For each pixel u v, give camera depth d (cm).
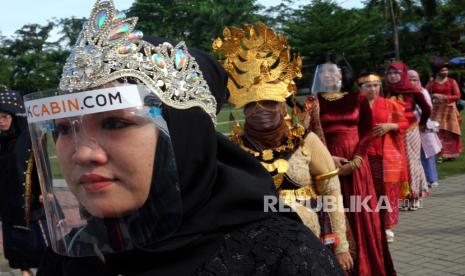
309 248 98
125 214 99
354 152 346
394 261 452
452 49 3619
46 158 104
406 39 3747
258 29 259
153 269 99
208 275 96
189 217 101
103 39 99
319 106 358
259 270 96
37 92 101
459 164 955
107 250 101
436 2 3581
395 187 492
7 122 362
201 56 120
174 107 101
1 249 511
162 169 98
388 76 608
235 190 103
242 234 101
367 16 4222
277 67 253
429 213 612
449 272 421
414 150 623
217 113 121
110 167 96
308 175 255
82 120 96
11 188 337
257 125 249
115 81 97
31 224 341
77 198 101
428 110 620
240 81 252
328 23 4125
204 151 105
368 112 359
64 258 120
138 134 96
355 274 338
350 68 363
